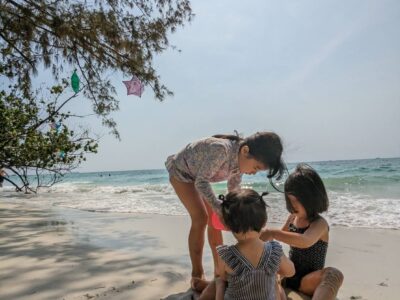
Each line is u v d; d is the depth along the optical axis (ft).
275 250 8.09
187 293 9.61
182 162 10.54
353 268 12.02
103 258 13.16
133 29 24.64
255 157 9.45
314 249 9.46
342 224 19.93
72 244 15.67
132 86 23.18
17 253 13.91
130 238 17.20
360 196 33.32
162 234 18.16
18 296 9.43
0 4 21.81
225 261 8.11
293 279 9.64
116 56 25.46
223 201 8.30
